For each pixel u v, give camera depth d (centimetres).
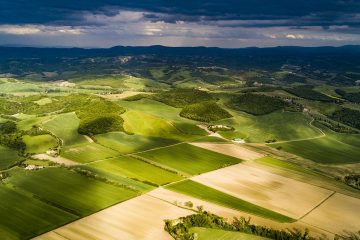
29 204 13512
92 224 12288
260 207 14725
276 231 12394
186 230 11950
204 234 12069
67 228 11956
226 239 11888
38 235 11462
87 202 13900
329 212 14850
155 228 12206
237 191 16162
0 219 12319
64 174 16675
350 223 14050
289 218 13975
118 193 14862
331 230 13338
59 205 13512
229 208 14350
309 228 13288
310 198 16138
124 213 13188
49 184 15450
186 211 13662
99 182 15862
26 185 15250
